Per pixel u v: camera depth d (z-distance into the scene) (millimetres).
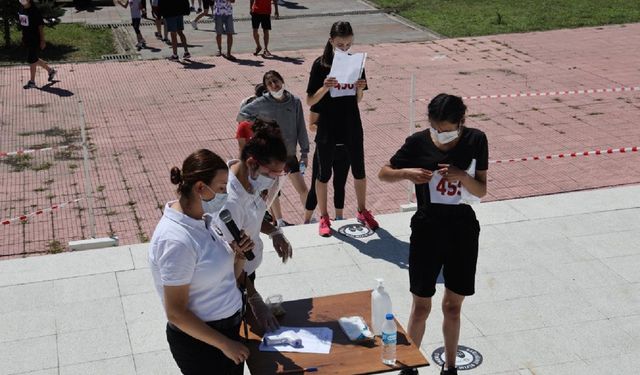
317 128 7312
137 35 19016
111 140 12383
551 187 10156
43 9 19375
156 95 15031
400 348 4047
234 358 3775
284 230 7531
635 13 22172
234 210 4297
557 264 6770
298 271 6711
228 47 17906
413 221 4816
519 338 5707
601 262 6793
